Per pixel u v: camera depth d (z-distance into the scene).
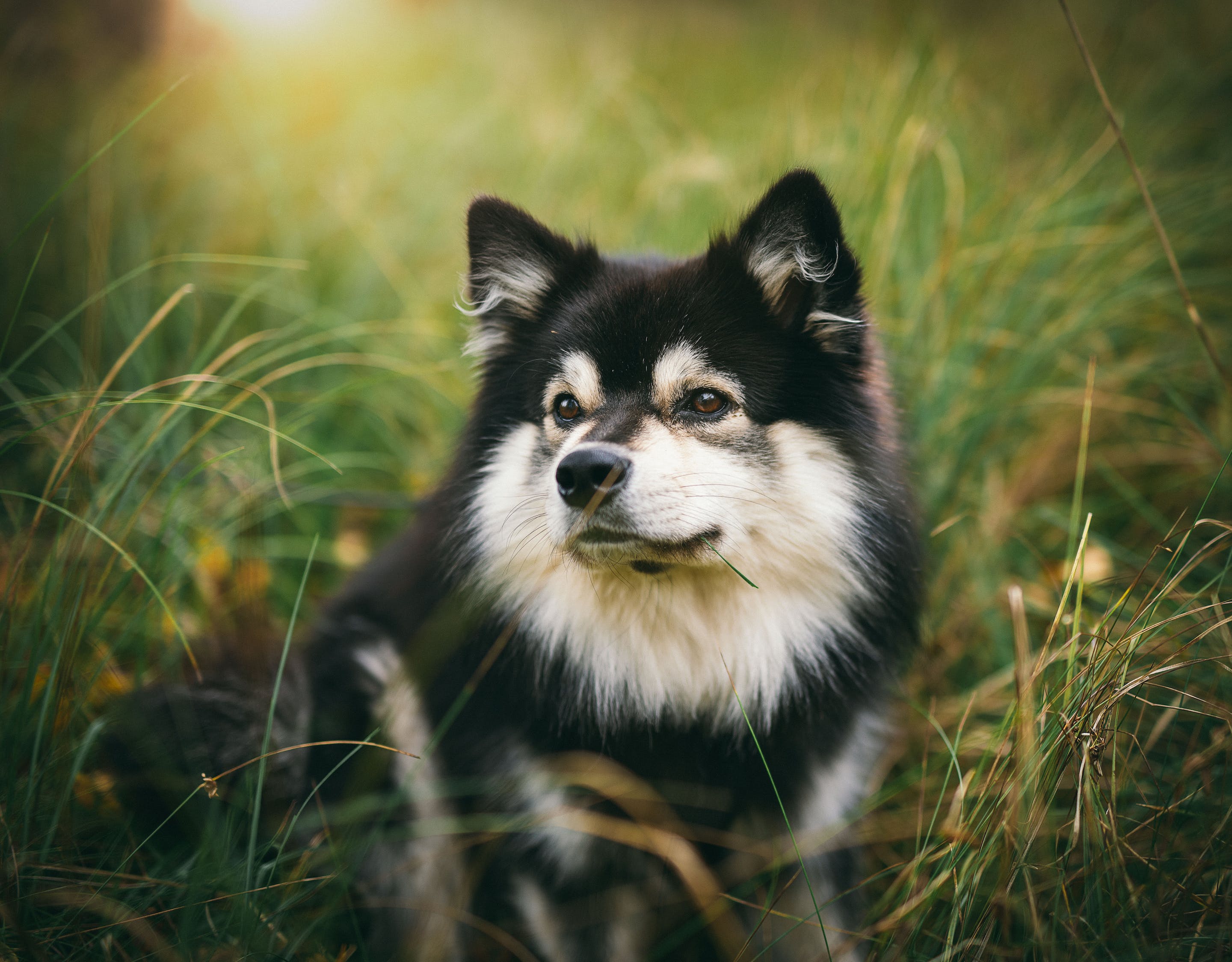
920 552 2.43
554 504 2.09
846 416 2.27
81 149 4.73
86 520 2.17
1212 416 3.57
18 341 3.75
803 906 2.30
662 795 2.32
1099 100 4.57
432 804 2.48
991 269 3.54
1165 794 2.15
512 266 2.54
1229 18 5.73
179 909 1.83
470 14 8.15
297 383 3.95
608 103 5.67
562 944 2.35
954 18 5.80
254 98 5.80
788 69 6.86
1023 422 3.67
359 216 4.64
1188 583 2.74
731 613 2.28
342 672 2.60
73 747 2.10
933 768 2.38
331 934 2.20
